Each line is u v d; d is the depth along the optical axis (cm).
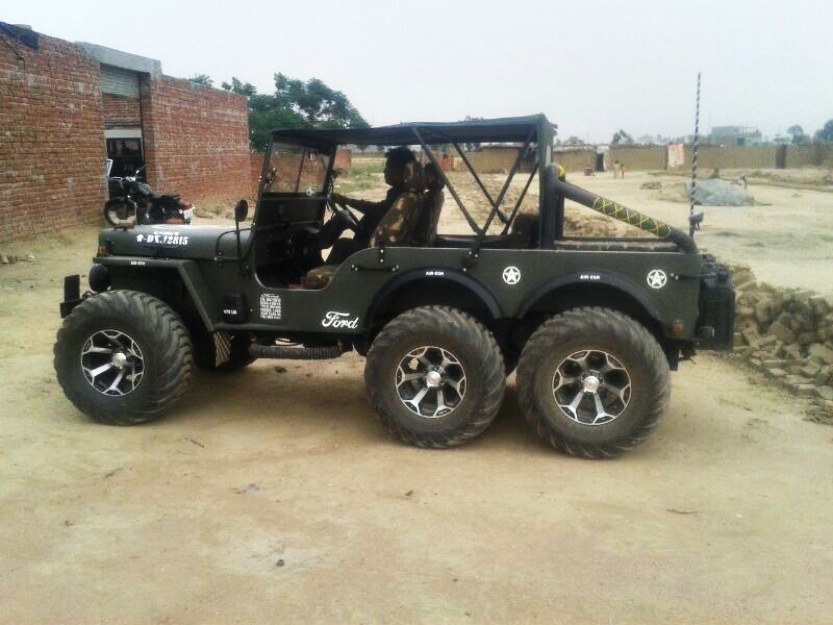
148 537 407
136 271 612
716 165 6744
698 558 390
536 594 357
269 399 648
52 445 531
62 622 334
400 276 537
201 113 2178
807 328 766
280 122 3819
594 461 514
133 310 553
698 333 517
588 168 6022
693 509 445
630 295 508
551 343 503
